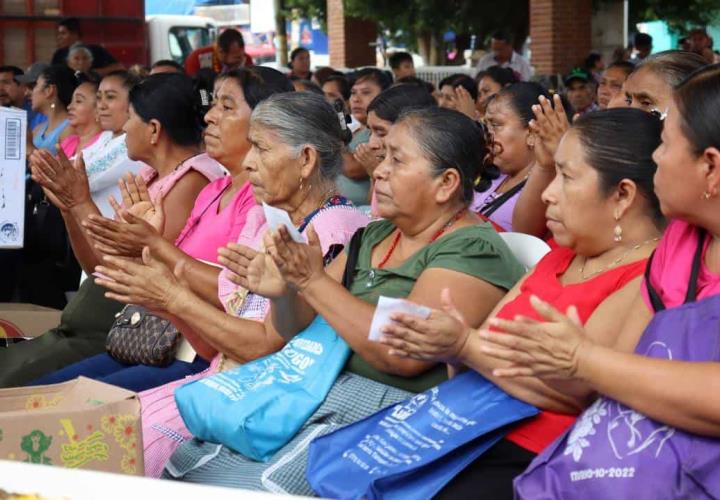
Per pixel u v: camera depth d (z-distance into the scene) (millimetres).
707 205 2408
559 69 16516
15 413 2648
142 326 4309
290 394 3230
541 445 2736
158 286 3479
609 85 6359
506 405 2742
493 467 2764
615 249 2848
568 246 2875
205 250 4363
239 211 4336
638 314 2559
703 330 2266
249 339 3518
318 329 3342
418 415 2814
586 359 2291
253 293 3674
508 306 2965
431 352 2654
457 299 3090
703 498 2219
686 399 2203
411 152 3256
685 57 3957
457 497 2725
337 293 3078
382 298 2609
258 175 3811
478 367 2695
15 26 12195
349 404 3207
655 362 2256
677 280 2486
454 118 3277
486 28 19172
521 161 4664
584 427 2369
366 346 3082
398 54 11359
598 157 2783
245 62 11273
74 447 2691
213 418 3270
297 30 31297
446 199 3275
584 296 2801
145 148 4938
